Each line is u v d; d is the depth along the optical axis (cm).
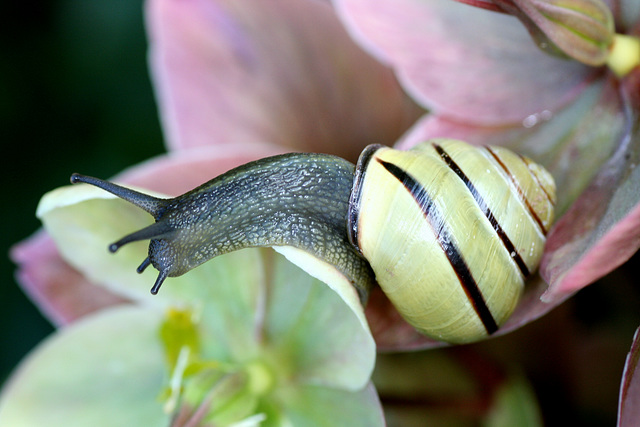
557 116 21
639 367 19
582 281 19
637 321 23
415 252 20
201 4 22
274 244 20
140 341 23
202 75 23
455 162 20
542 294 19
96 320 23
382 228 20
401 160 20
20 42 27
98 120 27
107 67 27
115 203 21
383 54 21
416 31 21
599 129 20
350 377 21
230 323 22
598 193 20
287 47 23
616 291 23
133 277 22
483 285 20
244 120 23
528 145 21
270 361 22
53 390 23
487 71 21
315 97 23
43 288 23
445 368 22
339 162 20
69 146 27
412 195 20
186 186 22
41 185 27
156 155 27
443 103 21
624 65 20
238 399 22
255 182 20
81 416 23
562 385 23
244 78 23
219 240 20
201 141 23
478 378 22
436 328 20
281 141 23
